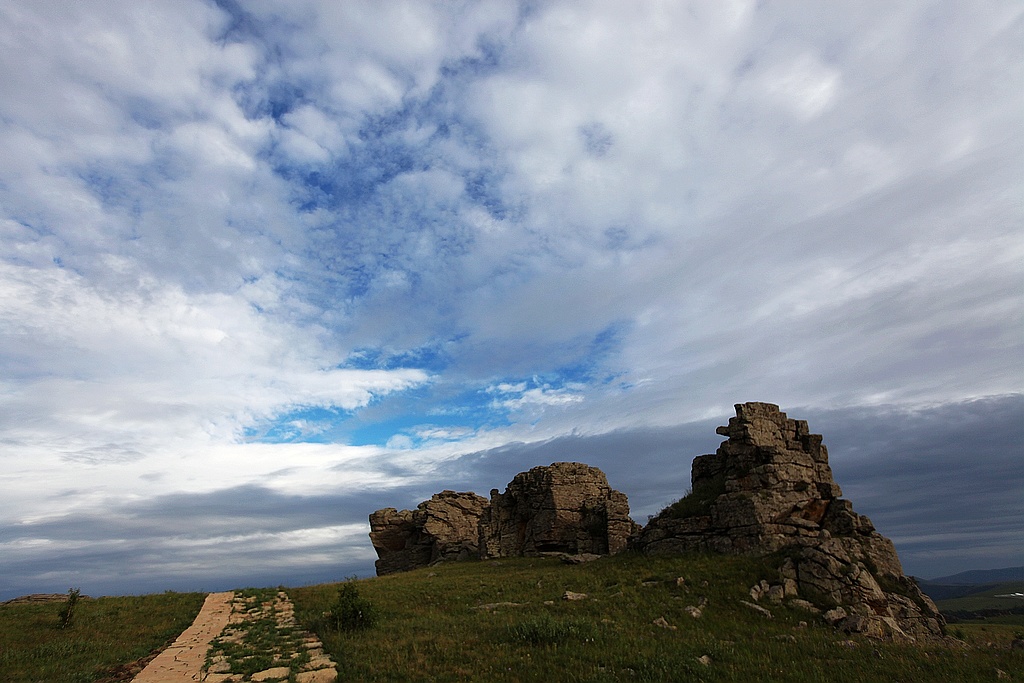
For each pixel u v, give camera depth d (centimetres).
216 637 2966
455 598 3572
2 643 2781
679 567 3547
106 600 3853
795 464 4012
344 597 3048
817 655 2402
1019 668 2200
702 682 2031
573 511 6103
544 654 2262
